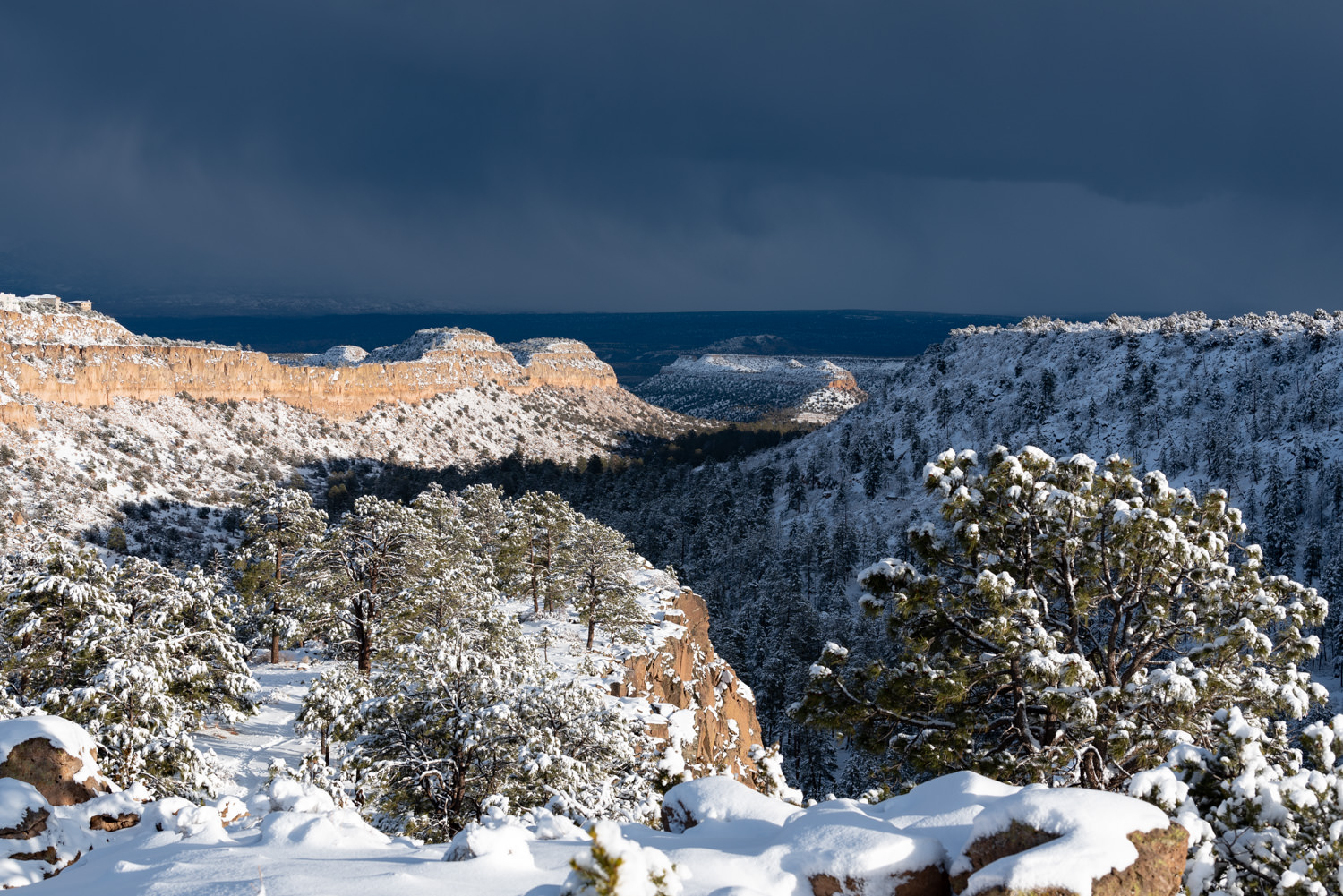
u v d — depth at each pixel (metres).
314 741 39.78
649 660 54.75
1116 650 18.23
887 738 17.72
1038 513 17.66
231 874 8.28
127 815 12.51
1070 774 15.23
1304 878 9.55
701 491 175.25
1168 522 16.53
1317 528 141.62
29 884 9.39
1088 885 7.12
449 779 22.17
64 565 30.94
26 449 143.00
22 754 12.40
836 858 8.01
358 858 9.10
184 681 32.78
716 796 10.84
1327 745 11.75
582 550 59.53
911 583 17.31
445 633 25.30
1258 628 17.78
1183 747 11.65
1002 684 17.09
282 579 58.69
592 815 18.12
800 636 100.69
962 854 8.02
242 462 184.50
